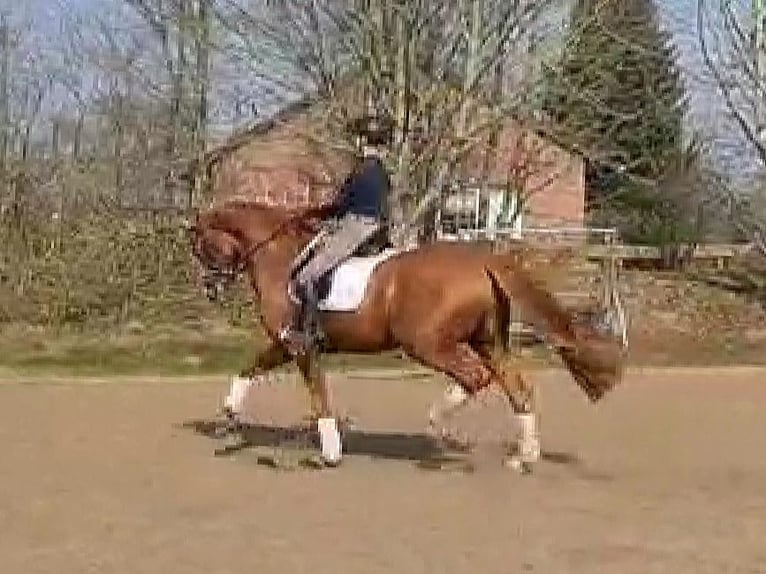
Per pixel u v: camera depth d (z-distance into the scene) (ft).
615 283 88.12
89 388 60.18
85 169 102.58
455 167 87.35
